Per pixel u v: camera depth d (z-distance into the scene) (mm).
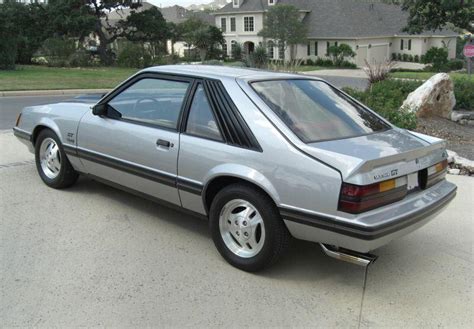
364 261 3365
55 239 4367
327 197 3336
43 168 5789
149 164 4457
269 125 3713
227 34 59844
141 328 3119
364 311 3410
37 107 5883
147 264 3963
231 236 3982
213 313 3311
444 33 55281
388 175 3414
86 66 33312
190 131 4172
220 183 4016
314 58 54594
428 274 4004
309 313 3359
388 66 18641
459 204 5734
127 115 4766
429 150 3838
